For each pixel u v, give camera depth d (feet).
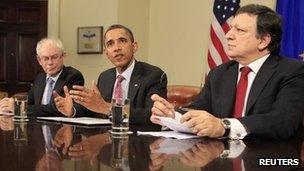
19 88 16.96
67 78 9.59
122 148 3.95
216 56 12.97
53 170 2.93
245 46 5.62
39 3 16.74
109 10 15.49
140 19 16.10
